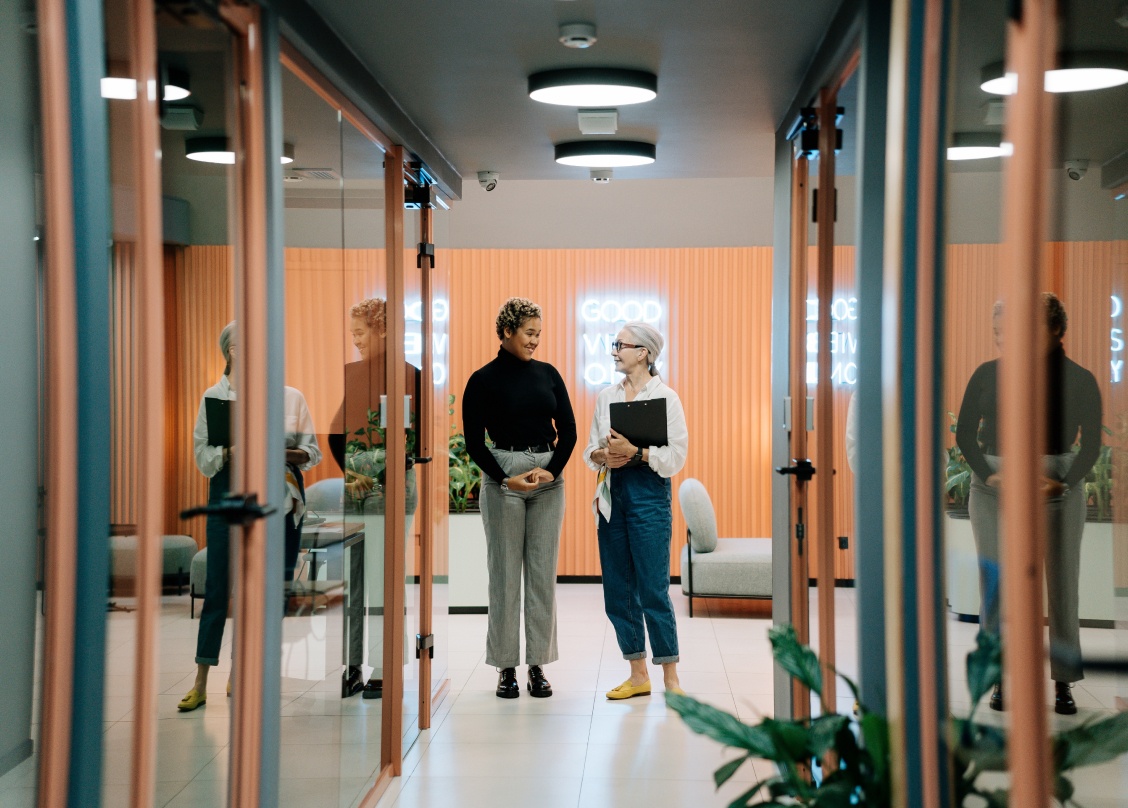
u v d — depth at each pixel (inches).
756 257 325.1
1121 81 76.1
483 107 163.8
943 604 78.7
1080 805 69.5
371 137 151.3
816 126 138.3
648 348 196.2
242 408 93.6
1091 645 76.0
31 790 67.9
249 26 93.4
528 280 327.6
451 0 116.8
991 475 79.7
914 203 78.0
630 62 139.9
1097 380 77.0
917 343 78.6
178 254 81.9
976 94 76.5
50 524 63.9
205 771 93.0
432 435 188.9
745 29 126.5
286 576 108.9
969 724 78.4
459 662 229.8
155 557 72.4
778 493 166.4
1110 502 77.0
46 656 64.1
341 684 133.6
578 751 170.6
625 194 356.8
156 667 72.6
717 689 204.5
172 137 79.1
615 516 198.2
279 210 99.9
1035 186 59.1
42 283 69.7
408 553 172.6
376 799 148.7
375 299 154.1
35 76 66.3
